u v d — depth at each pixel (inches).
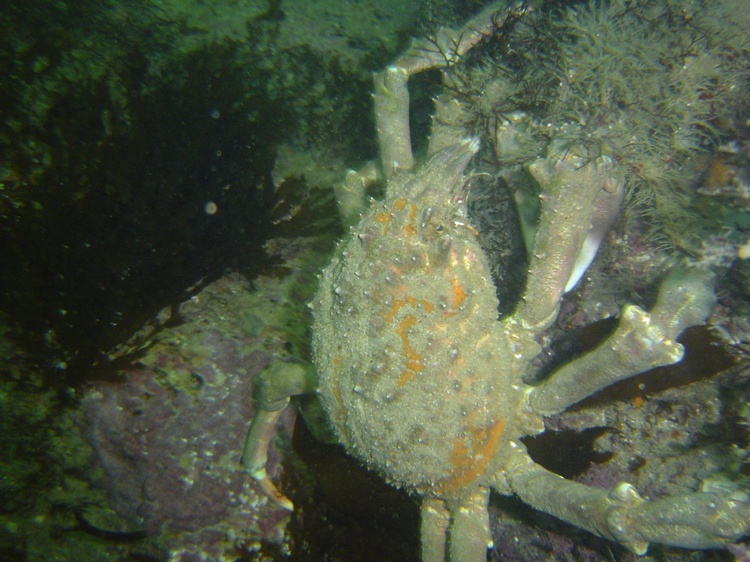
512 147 13.8
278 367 13.0
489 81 14.2
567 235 10.9
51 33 19.2
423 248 9.8
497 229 15.0
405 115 13.4
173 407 15.4
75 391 15.1
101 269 15.1
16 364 14.7
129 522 15.3
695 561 12.8
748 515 8.7
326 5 29.4
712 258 12.9
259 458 14.4
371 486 15.5
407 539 15.5
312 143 20.9
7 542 14.4
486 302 10.4
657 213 13.2
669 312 9.9
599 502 9.8
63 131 16.1
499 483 11.3
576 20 13.6
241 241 17.2
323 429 15.5
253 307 17.2
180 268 16.3
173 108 17.6
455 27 21.7
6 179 15.2
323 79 22.8
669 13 12.7
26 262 14.4
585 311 14.5
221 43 22.7
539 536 16.0
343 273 10.3
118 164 16.0
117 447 15.1
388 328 10.0
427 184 9.9
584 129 12.4
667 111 12.6
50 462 15.1
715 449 12.7
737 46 12.4
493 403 10.4
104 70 18.8
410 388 10.0
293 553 15.1
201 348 16.1
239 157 17.8
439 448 10.3
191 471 15.1
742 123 12.8
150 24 22.6
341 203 14.1
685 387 12.8
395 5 31.7
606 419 13.7
